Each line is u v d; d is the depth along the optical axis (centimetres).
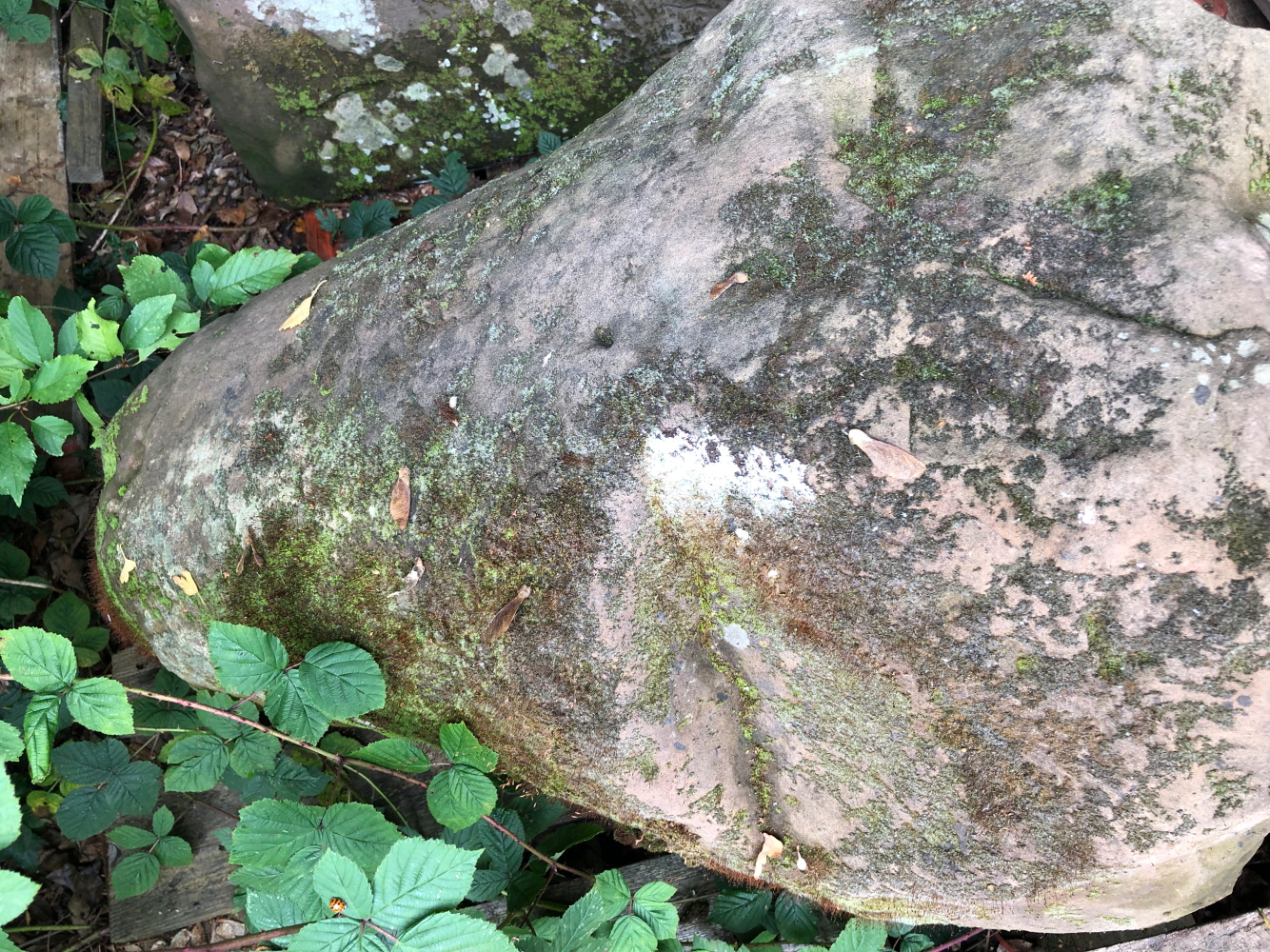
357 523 59
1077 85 46
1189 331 41
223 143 119
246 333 68
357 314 62
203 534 65
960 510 44
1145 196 43
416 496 57
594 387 51
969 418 44
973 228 46
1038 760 47
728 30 57
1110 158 44
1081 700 44
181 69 121
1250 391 40
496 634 56
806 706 53
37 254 98
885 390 45
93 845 91
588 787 59
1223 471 40
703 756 57
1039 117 46
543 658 55
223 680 58
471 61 98
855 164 49
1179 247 42
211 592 66
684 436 48
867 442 45
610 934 59
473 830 69
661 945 62
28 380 69
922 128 48
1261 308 41
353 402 60
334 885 49
